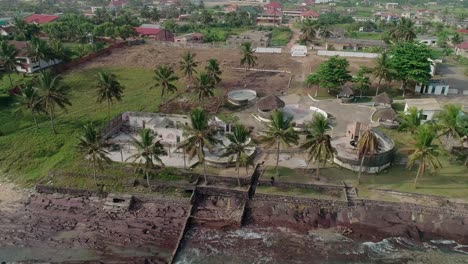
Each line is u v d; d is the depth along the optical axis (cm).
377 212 5666
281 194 5956
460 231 5372
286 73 12044
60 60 12556
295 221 5634
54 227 5497
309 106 9231
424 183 6203
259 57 14062
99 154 5803
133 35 16938
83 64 12662
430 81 10356
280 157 6981
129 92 10206
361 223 5556
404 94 10006
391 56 10756
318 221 5616
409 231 5388
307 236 5391
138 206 5888
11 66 10025
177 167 6588
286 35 19125
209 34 18562
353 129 7056
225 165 6594
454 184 6166
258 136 7350
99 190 6069
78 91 10206
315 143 5809
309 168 6631
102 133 7356
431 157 5647
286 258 5016
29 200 5988
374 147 5934
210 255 5062
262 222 5631
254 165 6688
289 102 9525
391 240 5294
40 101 7362
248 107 9219
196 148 5834
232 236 5388
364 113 8825
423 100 8562
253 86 10781
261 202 5909
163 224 5578
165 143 7188
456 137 6400
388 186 6138
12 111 8750
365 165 6444
